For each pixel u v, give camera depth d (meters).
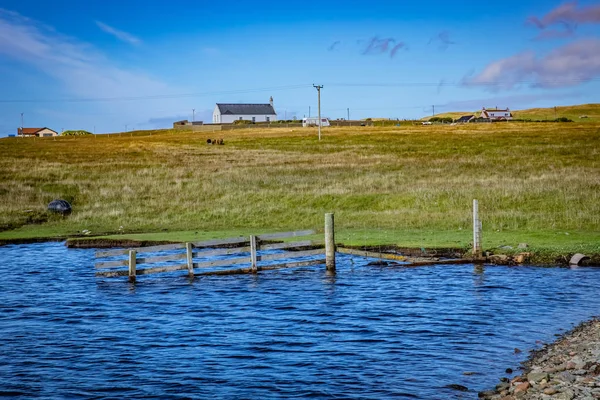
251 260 27.23
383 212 41.12
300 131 129.62
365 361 14.34
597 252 26.81
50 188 54.62
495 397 11.46
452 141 88.31
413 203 42.16
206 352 15.45
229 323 18.44
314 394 12.35
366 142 92.62
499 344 15.26
